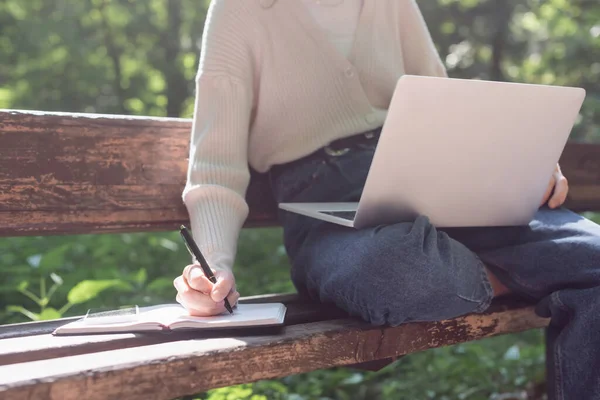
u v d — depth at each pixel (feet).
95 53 26.86
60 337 4.48
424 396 8.32
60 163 6.10
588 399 5.12
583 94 5.39
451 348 9.78
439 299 5.04
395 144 4.90
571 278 5.47
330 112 6.37
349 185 6.27
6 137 5.87
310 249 5.88
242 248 13.80
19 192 5.90
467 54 31.42
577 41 25.31
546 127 5.38
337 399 8.38
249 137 6.64
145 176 6.54
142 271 9.41
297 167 6.42
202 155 5.92
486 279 5.38
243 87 6.14
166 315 4.84
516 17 31.09
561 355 5.25
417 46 7.10
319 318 5.55
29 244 11.36
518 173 5.52
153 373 3.94
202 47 6.26
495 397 8.39
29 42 24.72
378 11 6.70
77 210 6.16
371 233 5.10
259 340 4.47
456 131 5.04
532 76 29.96
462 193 5.41
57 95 25.35
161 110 28.32
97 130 6.31
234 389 7.25
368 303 5.02
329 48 6.31
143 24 27.25
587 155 9.20
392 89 6.63
